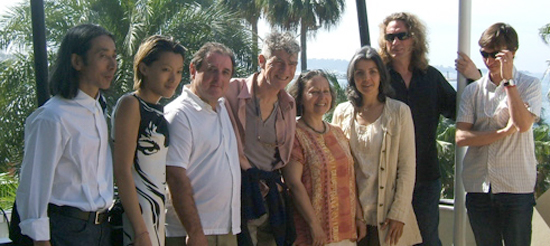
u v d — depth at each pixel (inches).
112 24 531.5
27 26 551.5
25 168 99.3
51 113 100.2
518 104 141.3
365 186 148.9
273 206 134.9
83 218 103.0
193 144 122.0
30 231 97.2
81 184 103.3
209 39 536.7
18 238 101.4
